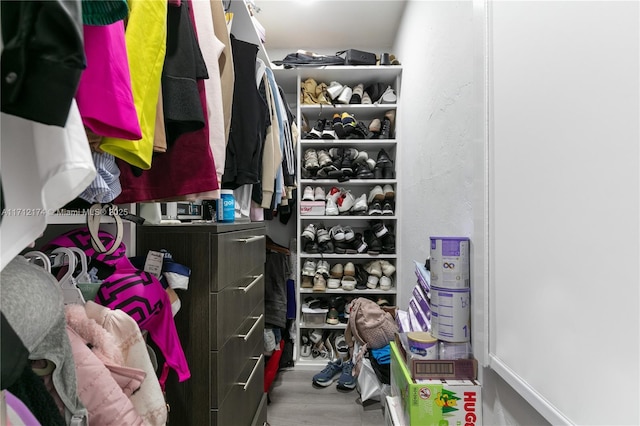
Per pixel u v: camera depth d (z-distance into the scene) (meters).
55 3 0.27
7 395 0.37
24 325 0.36
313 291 2.22
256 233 1.42
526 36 0.66
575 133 0.52
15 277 0.39
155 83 0.56
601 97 0.47
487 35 0.82
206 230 0.93
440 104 1.27
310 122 2.59
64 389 0.43
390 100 2.25
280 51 2.56
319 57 2.23
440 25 1.28
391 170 2.30
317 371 2.10
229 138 1.18
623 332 0.43
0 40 0.28
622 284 0.43
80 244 0.71
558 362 0.55
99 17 0.37
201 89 0.74
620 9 0.44
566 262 0.54
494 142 0.79
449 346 0.91
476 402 0.84
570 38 0.53
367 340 1.77
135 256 0.91
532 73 0.64
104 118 0.41
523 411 0.68
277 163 1.65
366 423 1.55
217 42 0.86
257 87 1.33
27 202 0.34
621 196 0.43
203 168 0.74
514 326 0.69
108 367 0.53
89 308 0.59
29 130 0.34
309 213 2.28
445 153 1.20
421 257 1.59
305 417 1.59
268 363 1.93
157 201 0.76
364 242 2.29
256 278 1.39
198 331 0.92
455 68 1.10
